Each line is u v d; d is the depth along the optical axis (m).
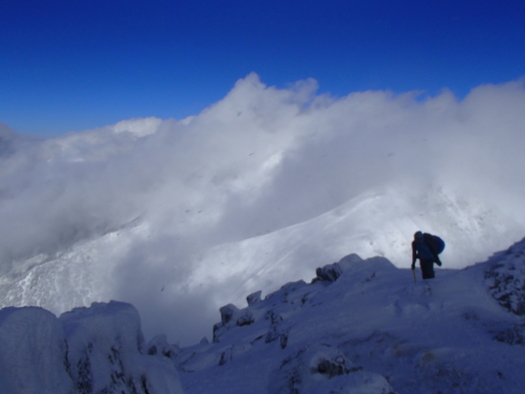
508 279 8.95
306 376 5.88
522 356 6.12
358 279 12.85
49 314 3.04
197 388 8.48
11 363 2.59
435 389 5.96
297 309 12.50
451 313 8.48
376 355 7.48
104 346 3.85
